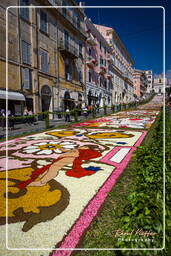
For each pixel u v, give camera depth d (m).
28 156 5.07
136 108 30.53
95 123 13.17
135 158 2.77
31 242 1.88
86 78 26.66
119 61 43.75
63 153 5.29
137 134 8.40
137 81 69.31
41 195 2.83
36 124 13.77
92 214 2.31
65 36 21.05
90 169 3.91
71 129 10.61
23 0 14.92
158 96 74.75
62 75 20.53
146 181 2.04
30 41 15.77
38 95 16.73
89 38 26.08
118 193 2.83
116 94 41.91
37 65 16.58
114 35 38.31
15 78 14.17
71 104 22.64
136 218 1.39
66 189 3.02
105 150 5.59
